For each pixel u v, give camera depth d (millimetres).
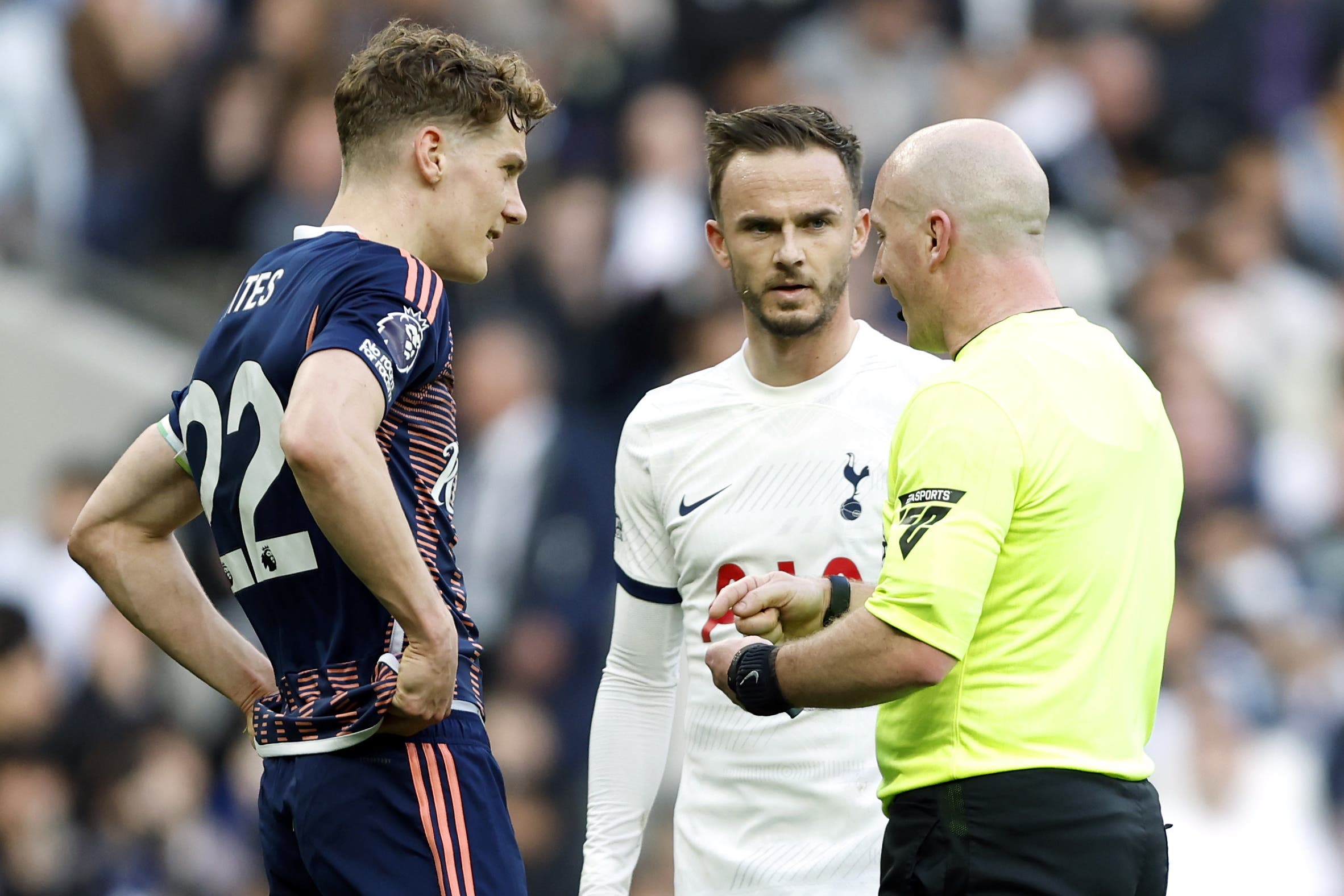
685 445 12000
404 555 8977
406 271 9547
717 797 11688
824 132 11578
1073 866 9016
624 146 32500
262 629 9828
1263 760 26906
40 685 27234
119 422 32875
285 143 34406
